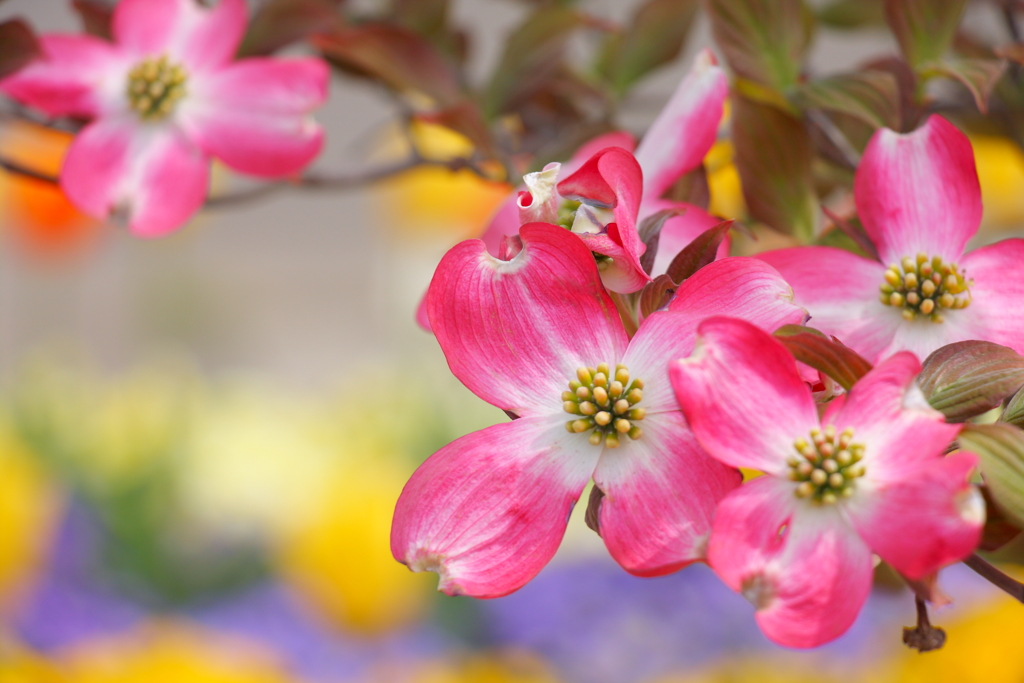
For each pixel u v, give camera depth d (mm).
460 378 673
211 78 810
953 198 703
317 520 1753
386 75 856
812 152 775
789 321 659
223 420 2674
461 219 1365
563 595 1702
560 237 667
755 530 645
